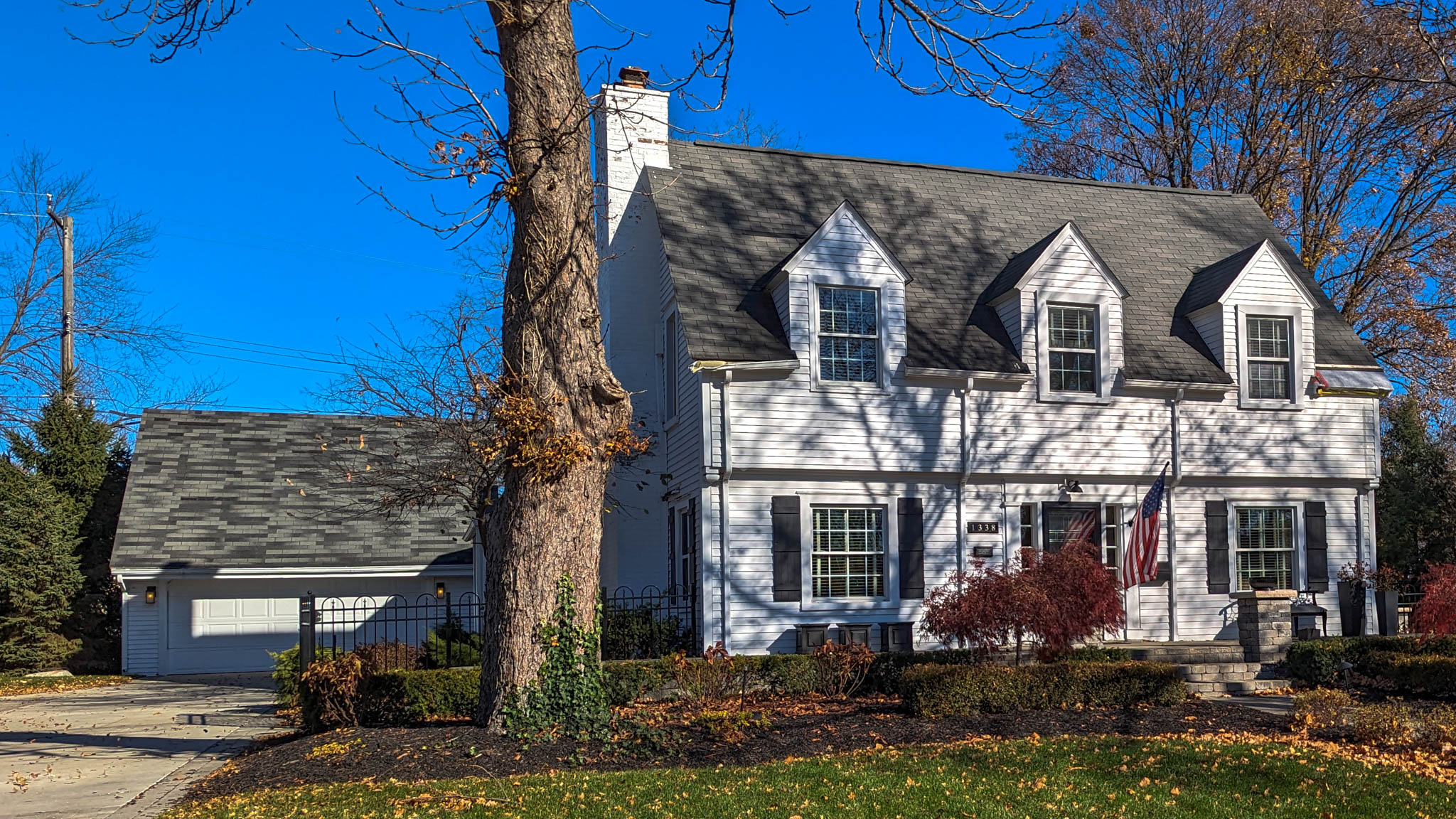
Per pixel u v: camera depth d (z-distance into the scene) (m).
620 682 16.28
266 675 25.30
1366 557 22.02
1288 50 26.42
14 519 26.31
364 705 14.33
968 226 22.83
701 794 9.90
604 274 22.22
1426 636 18.42
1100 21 33.84
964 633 14.73
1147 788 10.08
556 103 13.00
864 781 10.34
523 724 12.48
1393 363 32.31
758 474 18.86
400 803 9.85
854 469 19.17
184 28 12.32
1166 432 21.02
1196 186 34.91
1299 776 10.27
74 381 32.72
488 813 9.36
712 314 19.19
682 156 22.19
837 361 19.48
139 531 26.14
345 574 26.48
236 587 26.38
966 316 20.89
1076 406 20.58
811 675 17.14
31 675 25.64
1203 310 21.84
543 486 12.83
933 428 19.77
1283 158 31.52
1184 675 17.50
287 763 12.08
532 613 12.70
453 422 19.50
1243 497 21.41
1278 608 19.00
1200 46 32.69
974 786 10.16
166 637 25.83
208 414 30.09
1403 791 9.80
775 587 18.73
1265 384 21.77
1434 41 22.80
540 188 12.90
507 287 13.23
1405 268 30.66
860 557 19.42
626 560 21.48
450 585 27.45
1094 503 20.56
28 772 12.68
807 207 21.92
